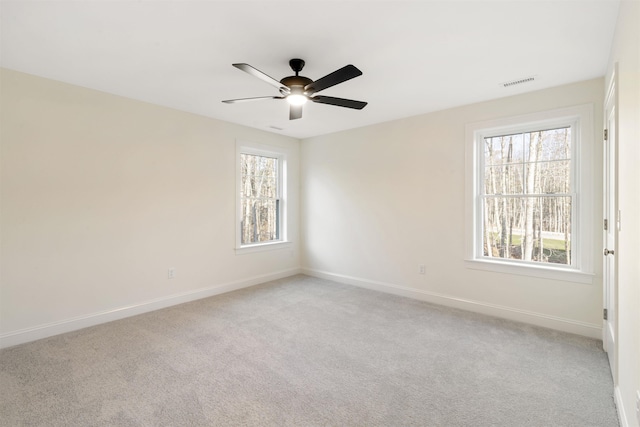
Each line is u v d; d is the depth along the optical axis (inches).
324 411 71.9
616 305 75.5
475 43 87.2
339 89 121.0
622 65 68.3
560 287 117.2
